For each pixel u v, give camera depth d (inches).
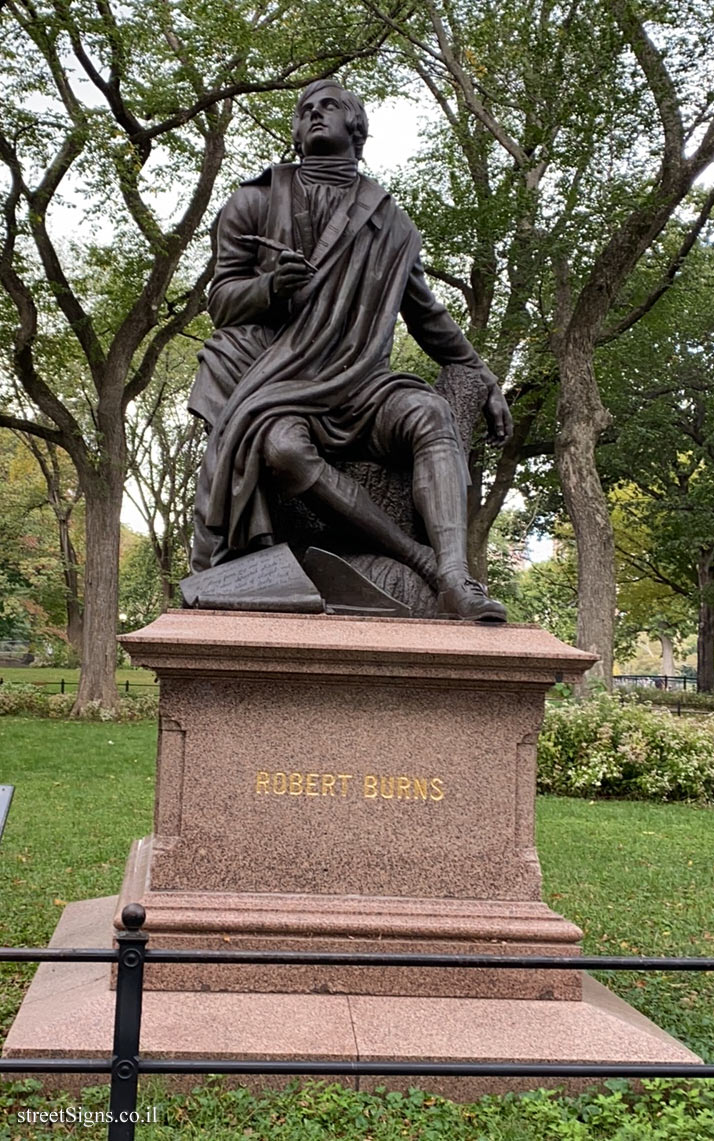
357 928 148.2
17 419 762.2
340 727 157.6
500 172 715.4
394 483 192.4
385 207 198.8
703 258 850.8
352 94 204.4
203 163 734.5
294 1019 137.9
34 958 96.3
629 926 233.9
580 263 733.9
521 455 894.4
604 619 677.3
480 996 148.5
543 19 665.0
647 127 626.8
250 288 188.7
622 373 920.9
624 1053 136.1
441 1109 128.0
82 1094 128.9
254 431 177.5
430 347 212.8
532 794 160.1
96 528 780.0
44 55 641.6
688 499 1105.4
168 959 97.9
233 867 153.6
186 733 155.6
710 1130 124.6
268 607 165.6
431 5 665.6
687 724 527.5
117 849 298.4
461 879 156.7
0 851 293.7
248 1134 120.6
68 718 775.1
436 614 176.9
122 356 765.3
